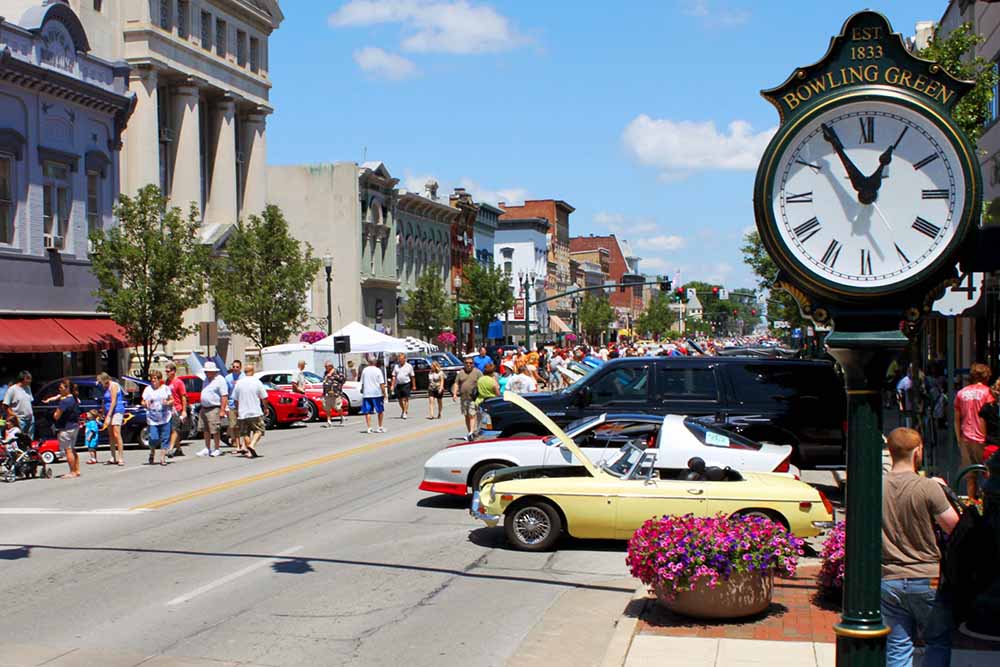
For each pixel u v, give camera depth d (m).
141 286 32.69
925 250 4.82
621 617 9.21
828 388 15.82
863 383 4.93
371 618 9.41
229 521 14.48
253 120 52.62
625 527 12.01
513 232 98.50
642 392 16.41
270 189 61.41
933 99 4.86
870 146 4.86
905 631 6.36
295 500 16.36
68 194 34.16
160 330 33.75
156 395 21.97
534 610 9.70
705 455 12.89
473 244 84.06
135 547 12.66
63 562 11.80
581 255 136.88
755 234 45.44
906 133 4.83
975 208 4.74
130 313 32.31
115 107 36.44
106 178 36.31
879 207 4.86
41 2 35.53
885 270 4.86
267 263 44.62
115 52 42.44
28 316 31.86
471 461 14.60
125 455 24.50
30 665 7.95
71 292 33.94
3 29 30.44
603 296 134.12
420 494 16.91
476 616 9.49
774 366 16.11
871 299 4.85
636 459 12.41
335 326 60.53
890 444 6.49
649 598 9.62
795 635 8.21
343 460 21.72
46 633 8.87
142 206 33.53
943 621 6.22
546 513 12.29
